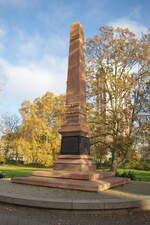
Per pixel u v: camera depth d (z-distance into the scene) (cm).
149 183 1328
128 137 1844
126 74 2008
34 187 978
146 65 1980
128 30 1981
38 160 3444
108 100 1983
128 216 615
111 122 1933
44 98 3756
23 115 3681
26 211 643
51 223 543
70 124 1270
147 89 1944
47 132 3469
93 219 585
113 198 725
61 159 1219
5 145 4609
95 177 1059
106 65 2036
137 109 1919
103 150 2019
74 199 671
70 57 1405
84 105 1344
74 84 1340
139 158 2027
